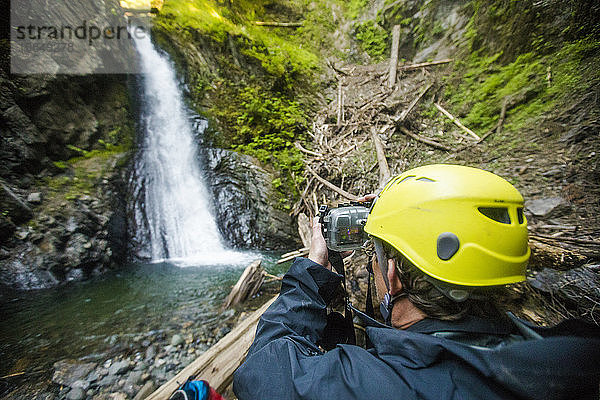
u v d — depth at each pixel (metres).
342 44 9.93
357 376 0.47
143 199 4.73
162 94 6.30
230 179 5.60
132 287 3.26
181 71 6.89
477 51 6.55
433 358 0.47
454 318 0.55
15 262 3.03
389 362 0.49
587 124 3.89
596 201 2.93
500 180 0.62
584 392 0.39
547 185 3.44
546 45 5.23
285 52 8.76
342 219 0.88
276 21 10.36
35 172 3.69
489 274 0.54
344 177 5.37
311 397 0.47
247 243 5.17
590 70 4.45
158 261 4.35
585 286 1.97
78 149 4.36
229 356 1.76
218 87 7.16
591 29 4.71
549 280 2.13
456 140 5.54
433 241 0.57
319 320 0.73
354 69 8.98
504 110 5.27
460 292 0.55
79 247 3.48
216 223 5.27
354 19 10.03
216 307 2.80
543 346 0.41
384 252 0.71
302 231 4.64
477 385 0.43
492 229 0.54
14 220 3.14
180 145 5.88
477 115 5.70
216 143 6.20
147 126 5.70
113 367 1.93
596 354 0.39
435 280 0.57
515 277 0.56
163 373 1.91
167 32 7.12
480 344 0.51
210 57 7.49
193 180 5.57
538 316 1.92
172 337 2.29
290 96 7.61
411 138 5.95
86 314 2.62
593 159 3.44
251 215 5.34
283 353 0.58
